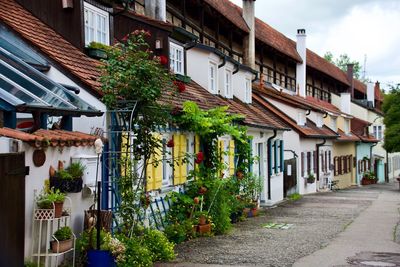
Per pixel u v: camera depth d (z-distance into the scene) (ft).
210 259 37.42
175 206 46.83
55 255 26.99
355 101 178.60
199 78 66.23
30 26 38.96
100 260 29.68
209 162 52.11
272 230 51.98
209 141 52.06
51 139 27.48
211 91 67.67
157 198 44.39
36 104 25.57
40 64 35.17
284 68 126.52
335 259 38.27
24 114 30.99
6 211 24.03
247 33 97.76
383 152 193.26
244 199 61.72
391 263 37.09
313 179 109.19
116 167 35.60
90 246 30.22
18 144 25.59
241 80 81.20
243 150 62.80
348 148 150.51
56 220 28.04
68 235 27.91
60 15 41.93
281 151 89.76
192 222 46.50
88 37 42.88
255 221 59.16
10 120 25.18
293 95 120.57
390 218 63.21
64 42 40.83
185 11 75.72
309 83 146.92
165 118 37.63
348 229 53.47
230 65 74.28
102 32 44.98
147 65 35.29
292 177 97.66
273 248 42.06
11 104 24.08
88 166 31.91
